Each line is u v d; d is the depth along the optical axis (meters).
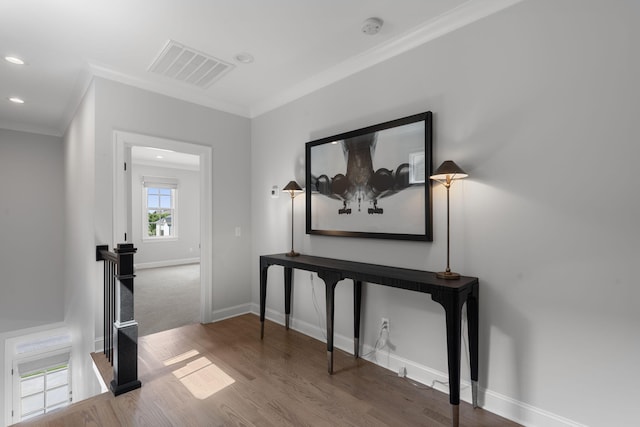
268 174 3.72
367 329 2.66
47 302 4.70
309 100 3.18
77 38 2.40
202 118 3.56
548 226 1.74
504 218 1.90
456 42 2.12
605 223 1.58
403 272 2.20
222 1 1.99
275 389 2.19
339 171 2.85
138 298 4.77
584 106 1.64
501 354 1.91
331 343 2.39
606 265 1.57
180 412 1.93
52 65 2.83
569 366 1.68
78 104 3.55
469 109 2.05
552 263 1.73
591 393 1.61
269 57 2.70
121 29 2.29
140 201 7.59
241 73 3.00
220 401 2.05
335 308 2.92
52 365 4.53
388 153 2.47
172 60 2.74
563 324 1.70
